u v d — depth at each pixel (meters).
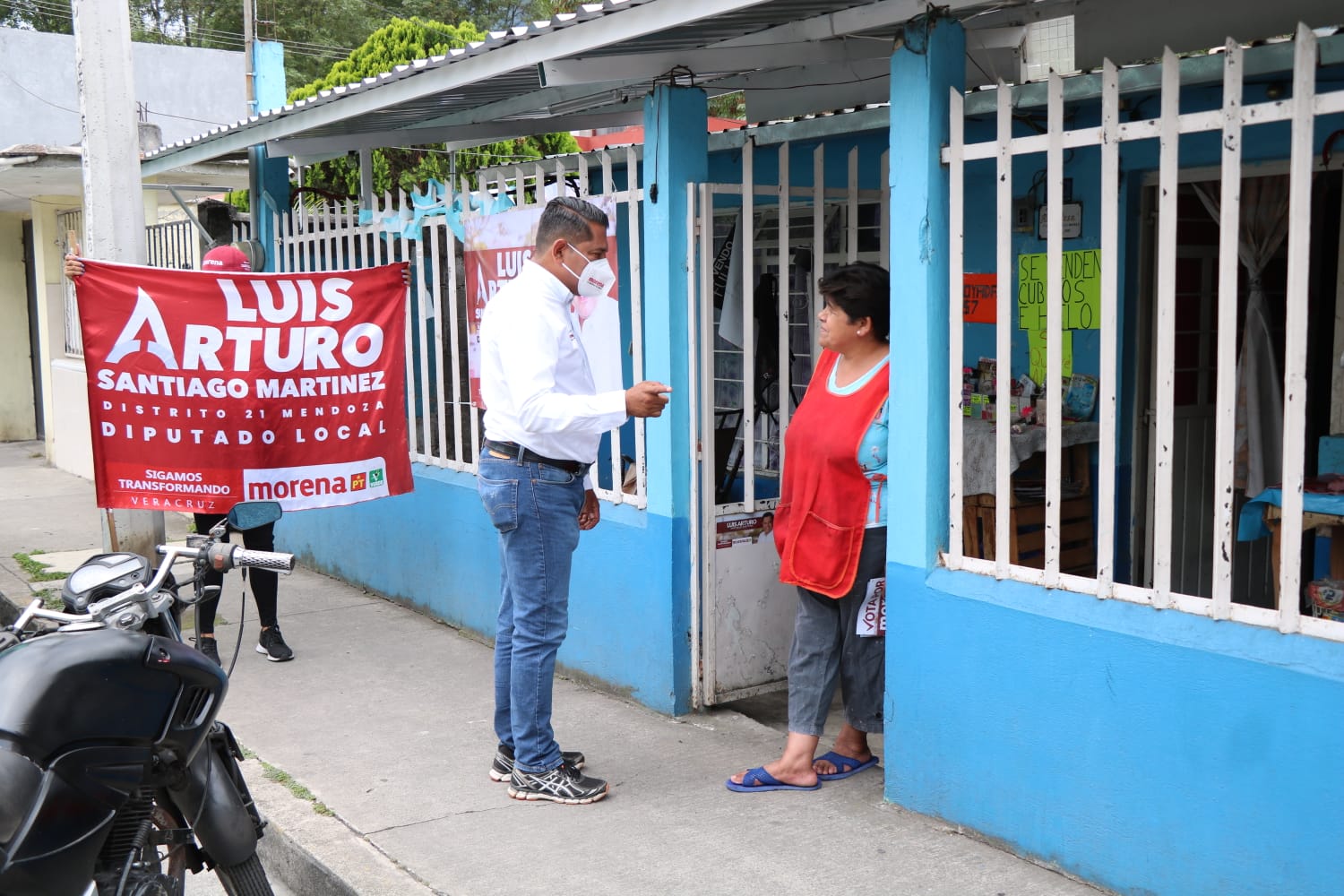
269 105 12.81
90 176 6.32
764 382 5.79
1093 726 3.35
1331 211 5.58
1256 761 2.98
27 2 29.91
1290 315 2.90
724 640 5.09
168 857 3.07
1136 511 5.29
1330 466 4.82
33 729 2.49
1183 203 5.31
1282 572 2.95
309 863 3.81
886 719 4.04
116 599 2.78
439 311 6.48
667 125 4.74
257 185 7.97
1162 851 3.20
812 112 6.67
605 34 4.11
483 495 4.11
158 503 5.82
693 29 4.18
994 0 3.62
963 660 3.72
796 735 4.24
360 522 7.41
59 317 13.10
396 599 7.11
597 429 3.86
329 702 5.38
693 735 4.85
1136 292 5.14
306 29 29.77
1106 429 3.36
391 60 13.76
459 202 6.21
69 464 12.76
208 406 5.80
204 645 5.84
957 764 3.79
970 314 5.70
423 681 5.66
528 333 3.89
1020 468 5.48
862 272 4.04
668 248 4.79
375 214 6.86
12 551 8.83
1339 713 2.81
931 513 3.80
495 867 3.70
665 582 4.99
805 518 4.14
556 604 4.16
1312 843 2.88
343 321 5.95
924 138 3.69
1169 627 3.17
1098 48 5.35
